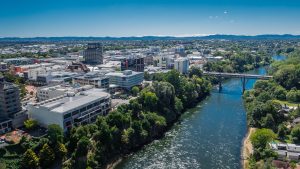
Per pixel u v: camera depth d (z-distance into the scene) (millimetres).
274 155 180625
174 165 197125
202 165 196375
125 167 196750
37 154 185375
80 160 187000
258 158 189500
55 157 187500
